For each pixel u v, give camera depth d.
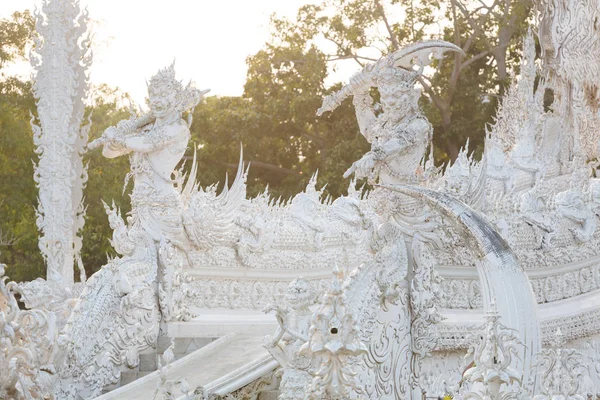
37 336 15.91
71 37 22.78
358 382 11.73
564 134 25.66
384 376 14.82
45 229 22.19
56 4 22.67
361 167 15.10
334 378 11.62
